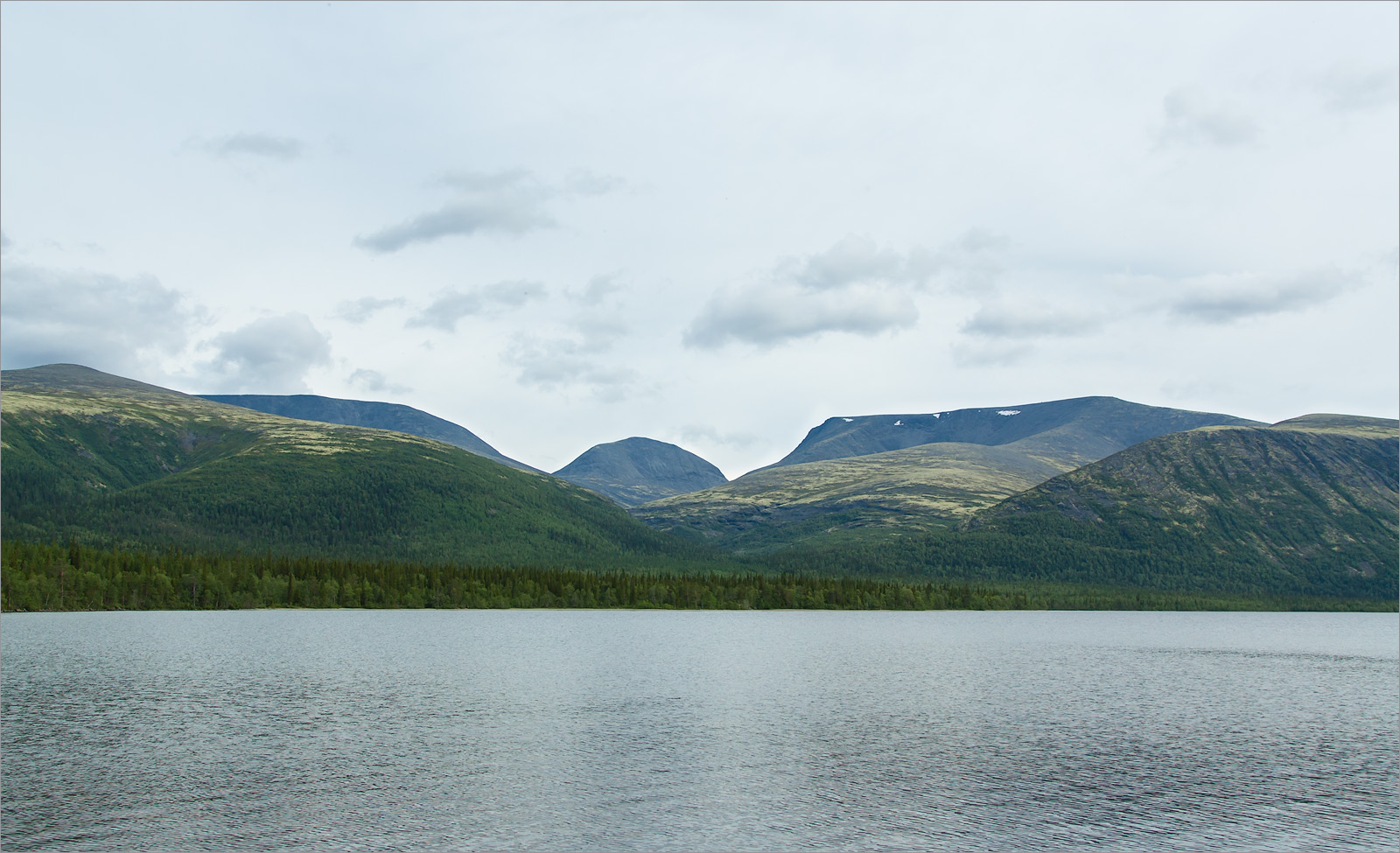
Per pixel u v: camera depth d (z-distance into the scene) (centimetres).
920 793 7019
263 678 12762
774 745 8569
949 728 9594
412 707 10488
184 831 5950
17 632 19738
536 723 9544
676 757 8031
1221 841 6041
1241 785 7412
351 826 6069
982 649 19788
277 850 5647
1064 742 8988
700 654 17525
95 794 6731
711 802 6675
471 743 8488
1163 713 10975
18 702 10638
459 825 6106
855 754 8250
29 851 5600
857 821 6331
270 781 7088
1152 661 17875
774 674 14238
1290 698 12562
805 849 5791
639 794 6838
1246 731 9781
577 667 14750
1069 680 14188
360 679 12800
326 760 7750
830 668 15312
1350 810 6725
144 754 7931
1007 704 11431
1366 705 11956
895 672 14762
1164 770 7894
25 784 6981
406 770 7456
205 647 16975
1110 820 6444
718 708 10706
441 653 16650
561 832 5994
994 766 7919
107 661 14462
